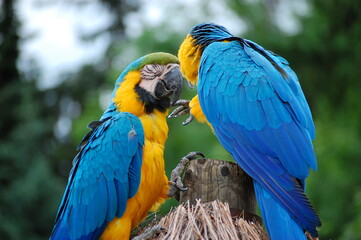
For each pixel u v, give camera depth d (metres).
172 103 7.91
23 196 18.20
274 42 18.34
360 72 17.33
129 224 7.40
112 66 21.61
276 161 6.91
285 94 7.21
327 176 15.90
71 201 7.55
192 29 8.25
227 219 6.80
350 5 17.11
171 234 6.72
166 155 16.77
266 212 6.59
